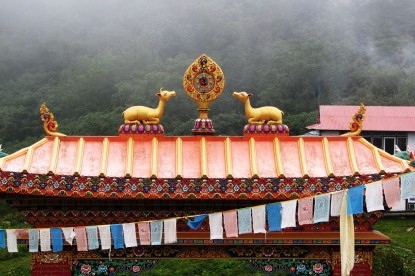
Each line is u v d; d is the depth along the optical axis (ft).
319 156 33.53
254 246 34.12
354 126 34.76
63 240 32.65
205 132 34.73
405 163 31.99
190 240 32.60
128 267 34.37
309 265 34.24
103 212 33.60
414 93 217.15
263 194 31.37
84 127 189.26
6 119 204.54
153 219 33.78
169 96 35.06
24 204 33.22
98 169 32.35
